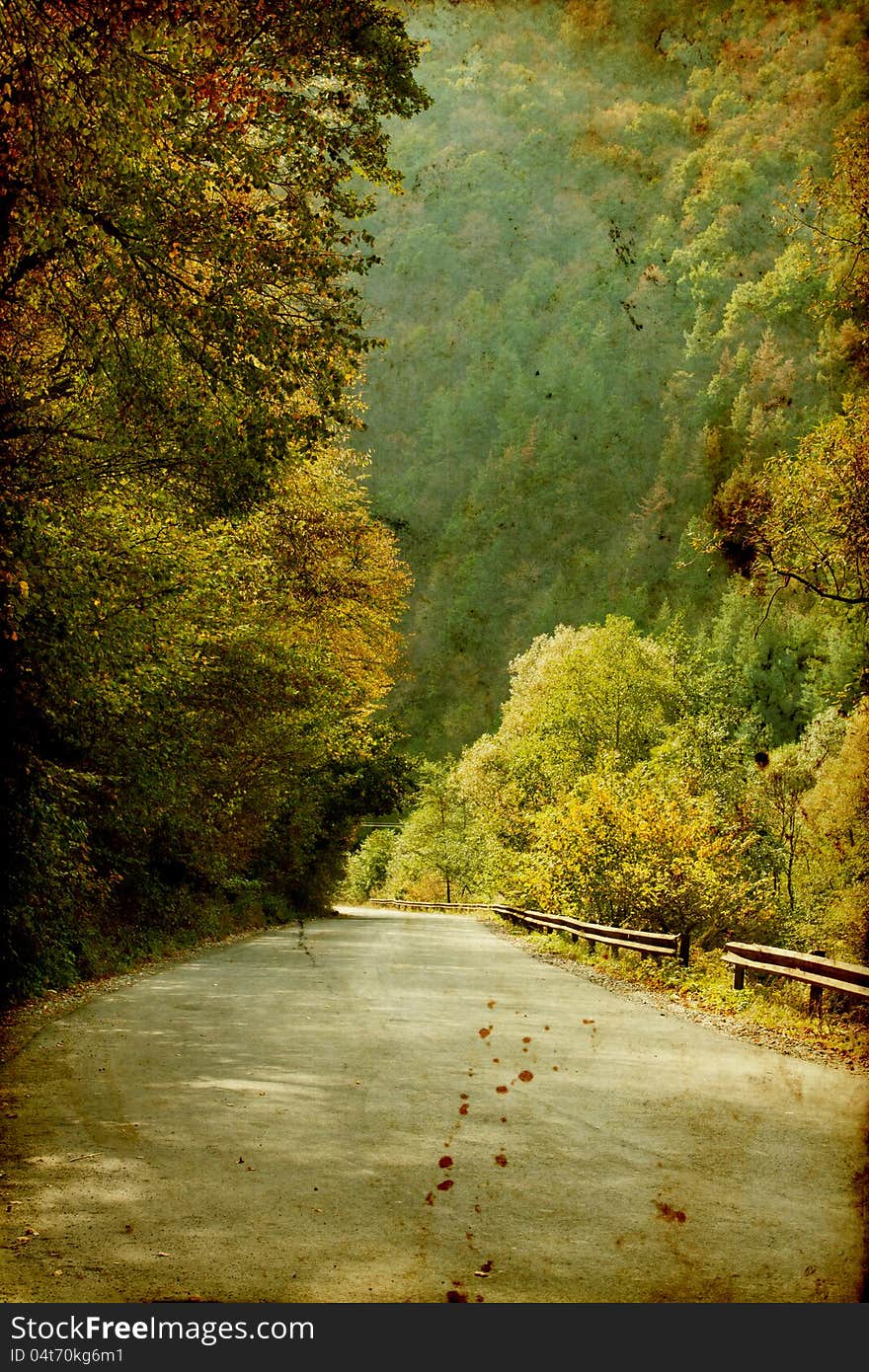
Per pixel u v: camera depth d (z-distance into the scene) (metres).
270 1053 9.96
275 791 29.86
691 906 23.56
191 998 14.54
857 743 36.16
